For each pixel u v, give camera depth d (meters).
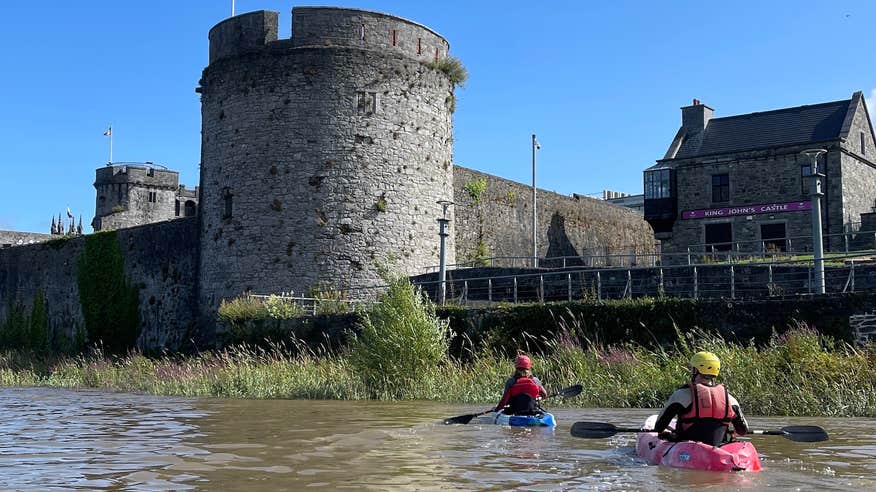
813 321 16.11
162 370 24.08
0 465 7.95
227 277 31.52
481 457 8.35
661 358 16.45
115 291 38.19
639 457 8.34
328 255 30.33
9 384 25.89
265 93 31.25
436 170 32.88
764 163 35.53
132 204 60.47
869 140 37.59
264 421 12.05
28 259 43.75
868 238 33.16
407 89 31.97
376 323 18.28
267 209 30.84
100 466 7.85
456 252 38.06
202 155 33.66
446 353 19.88
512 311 19.48
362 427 11.11
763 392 13.55
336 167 30.66
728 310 16.95
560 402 15.10
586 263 48.25
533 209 42.78
